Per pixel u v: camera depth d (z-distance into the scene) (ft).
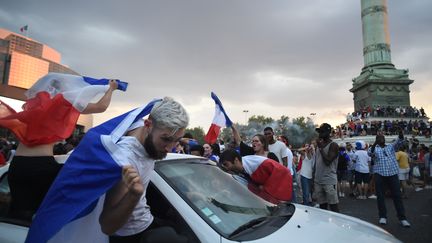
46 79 9.14
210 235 7.09
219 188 9.46
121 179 5.78
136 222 6.98
